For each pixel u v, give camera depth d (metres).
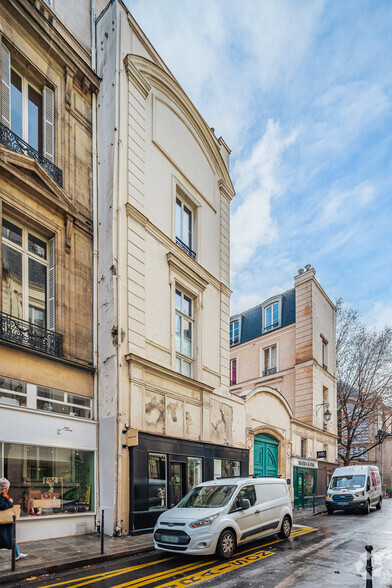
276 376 26.53
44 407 10.12
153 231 13.63
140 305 12.44
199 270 16.20
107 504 10.49
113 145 12.53
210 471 14.41
